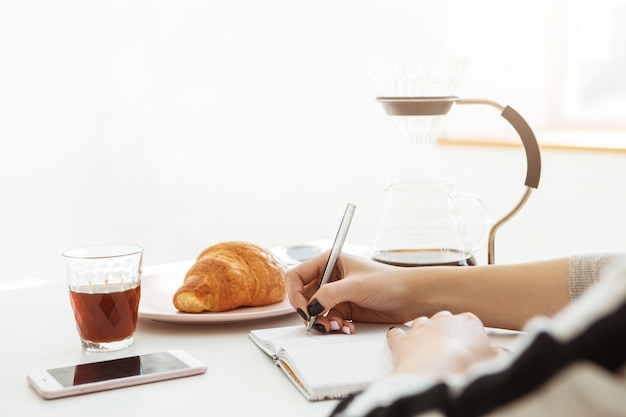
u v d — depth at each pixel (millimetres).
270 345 962
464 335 768
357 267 1100
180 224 3729
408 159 3672
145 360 918
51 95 3453
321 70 3820
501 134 3498
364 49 3770
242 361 938
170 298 1196
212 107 3727
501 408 381
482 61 3537
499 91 3512
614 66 3287
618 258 1046
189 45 3668
